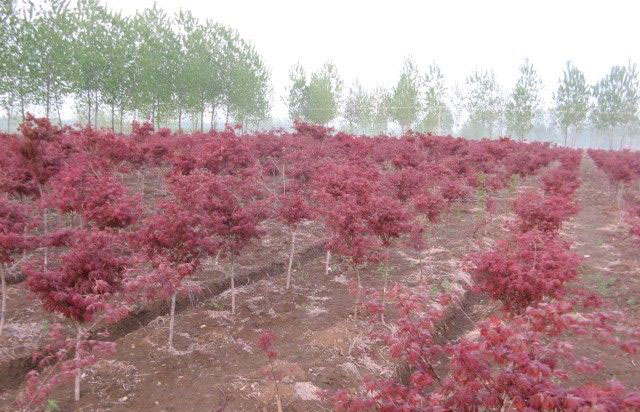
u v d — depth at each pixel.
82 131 20.44
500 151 29.97
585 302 8.37
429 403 4.31
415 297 5.89
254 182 17.61
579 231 20.47
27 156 13.84
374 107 66.88
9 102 32.47
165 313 11.58
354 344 9.73
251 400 7.77
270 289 12.95
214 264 14.35
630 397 3.48
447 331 11.09
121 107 39.81
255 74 51.12
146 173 27.31
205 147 19.38
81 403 7.71
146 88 39.00
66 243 9.38
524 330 4.58
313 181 16.53
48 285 7.10
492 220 20.58
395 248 16.64
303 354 9.40
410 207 17.73
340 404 5.07
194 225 9.69
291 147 24.89
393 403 4.59
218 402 7.71
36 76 31.14
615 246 17.92
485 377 4.21
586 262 15.66
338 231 11.17
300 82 60.25
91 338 10.07
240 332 10.41
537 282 7.69
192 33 45.22
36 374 6.73
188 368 8.84
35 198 16.16
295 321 10.97
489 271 8.47
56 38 31.78
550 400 3.60
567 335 10.50
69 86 33.47
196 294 12.29
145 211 17.97
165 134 24.84
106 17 37.12
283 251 15.93
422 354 5.12
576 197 26.61
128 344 9.76
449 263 14.98
